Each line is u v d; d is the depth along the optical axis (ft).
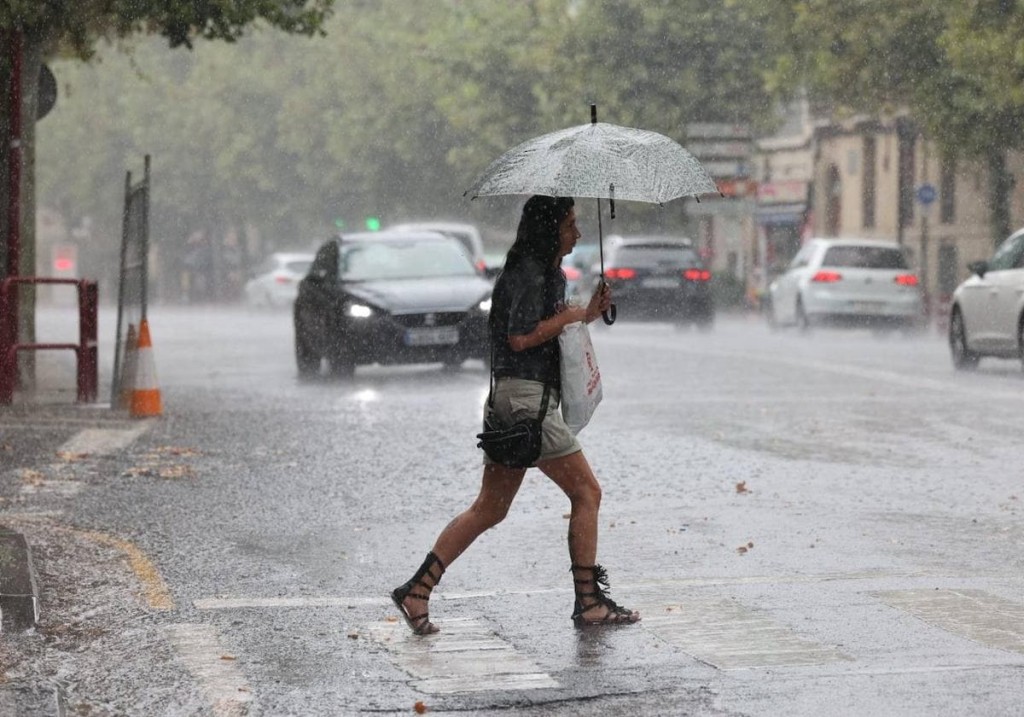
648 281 177.88
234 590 41.19
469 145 278.67
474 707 30.14
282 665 33.45
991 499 55.11
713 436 73.31
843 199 290.35
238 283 408.46
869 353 131.23
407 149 307.99
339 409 87.35
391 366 123.85
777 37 189.98
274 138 346.74
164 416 83.41
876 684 30.96
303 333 113.80
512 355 35.65
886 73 179.63
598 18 245.45
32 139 95.86
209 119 352.49
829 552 45.44
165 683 32.09
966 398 89.97
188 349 152.25
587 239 275.39
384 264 112.78
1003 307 106.93
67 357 146.72
